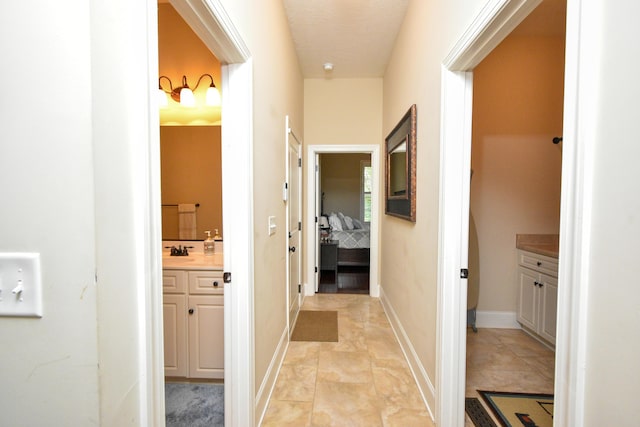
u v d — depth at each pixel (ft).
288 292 8.21
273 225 6.37
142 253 2.21
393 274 9.36
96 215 1.86
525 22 8.13
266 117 5.71
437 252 5.17
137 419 2.23
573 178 2.32
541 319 8.05
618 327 2.00
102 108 1.88
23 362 1.95
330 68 11.11
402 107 8.30
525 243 9.04
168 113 8.11
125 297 2.10
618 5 1.97
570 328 2.34
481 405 5.72
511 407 5.66
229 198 4.40
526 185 9.07
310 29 8.72
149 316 2.25
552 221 9.04
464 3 4.11
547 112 8.99
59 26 1.80
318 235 13.37
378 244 12.37
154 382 2.32
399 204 8.25
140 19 2.13
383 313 10.64
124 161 2.07
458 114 4.75
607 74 2.06
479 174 9.10
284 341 7.66
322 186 23.02
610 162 2.05
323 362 7.35
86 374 1.90
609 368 2.06
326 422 5.31
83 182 1.84
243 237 4.40
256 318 5.04
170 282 6.27
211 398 5.98
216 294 6.23
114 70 1.97
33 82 1.84
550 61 8.92
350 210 23.04
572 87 2.33
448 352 4.83
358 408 5.68
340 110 12.38
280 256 7.19
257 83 5.00
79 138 1.82
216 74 7.75
